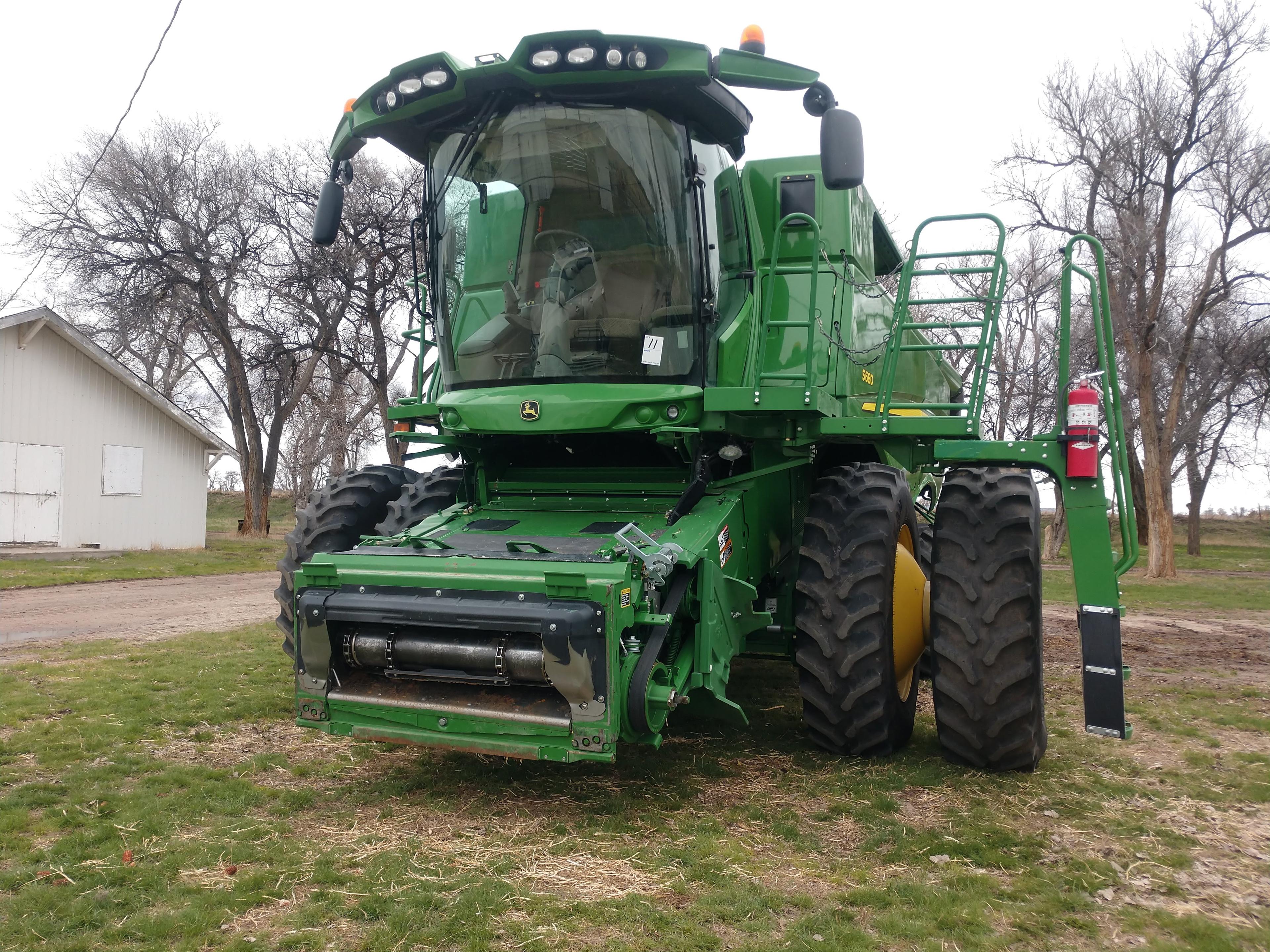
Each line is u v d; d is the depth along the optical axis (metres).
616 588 3.39
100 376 20.20
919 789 4.12
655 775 4.27
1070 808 3.90
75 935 2.68
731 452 4.47
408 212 23.94
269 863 3.20
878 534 4.33
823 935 2.75
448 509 4.86
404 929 2.72
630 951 2.62
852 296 5.36
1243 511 66.25
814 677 4.38
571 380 4.49
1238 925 2.89
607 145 4.41
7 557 17.89
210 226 26.59
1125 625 11.45
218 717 5.26
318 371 36.28
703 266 4.49
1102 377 4.49
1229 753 4.91
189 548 22.30
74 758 4.41
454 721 3.57
